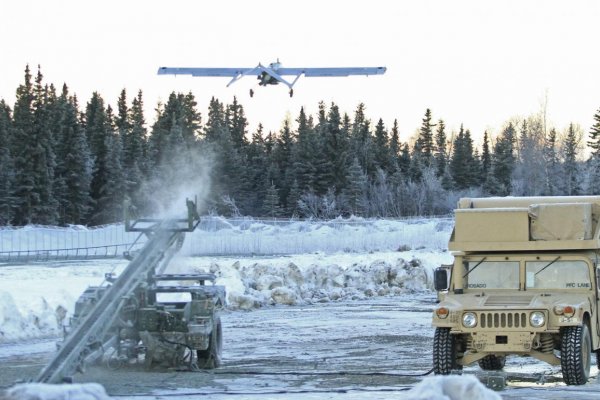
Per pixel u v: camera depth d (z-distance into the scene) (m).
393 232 125.12
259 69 73.81
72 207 179.62
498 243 28.62
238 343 39.47
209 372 29.73
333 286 72.69
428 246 119.88
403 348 37.56
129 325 29.38
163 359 29.94
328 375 28.97
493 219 28.73
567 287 28.33
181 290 30.66
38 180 168.12
